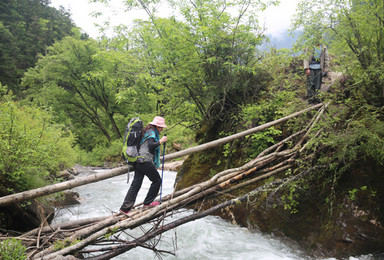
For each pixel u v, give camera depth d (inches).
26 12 2341.3
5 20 2064.5
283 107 255.3
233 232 211.3
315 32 208.2
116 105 936.3
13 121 214.4
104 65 844.6
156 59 323.6
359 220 167.2
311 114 231.8
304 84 274.4
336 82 234.5
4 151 206.5
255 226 211.2
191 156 338.3
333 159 184.4
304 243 180.2
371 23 187.8
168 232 217.6
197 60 285.7
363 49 190.5
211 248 188.7
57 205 282.7
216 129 322.0
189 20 285.9
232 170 193.5
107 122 1099.3
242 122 282.2
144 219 158.6
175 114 347.9
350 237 164.1
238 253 179.8
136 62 352.2
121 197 350.0
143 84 365.1
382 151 161.9
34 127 246.8
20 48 1879.9
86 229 155.4
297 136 226.2
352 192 175.6
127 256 184.1
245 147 266.5
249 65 299.9
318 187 195.0
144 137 168.1
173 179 446.6
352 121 183.9
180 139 684.1
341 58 217.0
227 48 290.0
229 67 280.7
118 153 873.5
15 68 1549.0
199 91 309.7
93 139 1099.9
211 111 324.8
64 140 401.1
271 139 239.5
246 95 301.3
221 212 240.4
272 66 298.8
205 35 274.8
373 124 172.6
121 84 364.2
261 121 271.9
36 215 207.9
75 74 892.6
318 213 186.2
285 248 185.0
